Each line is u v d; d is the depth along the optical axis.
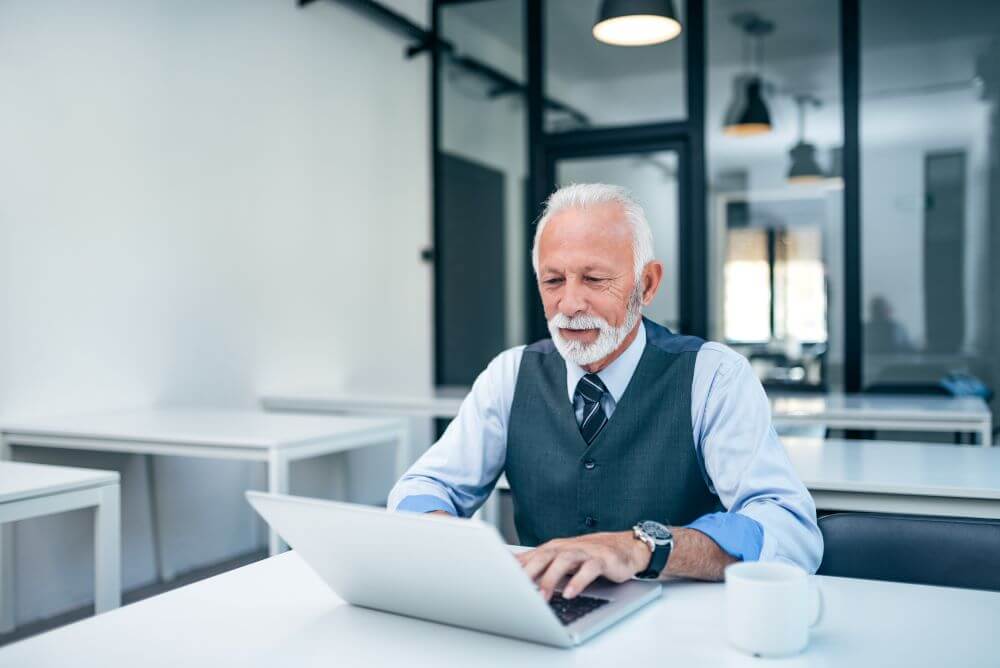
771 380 4.50
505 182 5.05
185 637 0.89
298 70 4.25
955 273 4.22
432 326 5.27
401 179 5.02
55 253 3.05
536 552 1.01
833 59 4.39
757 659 0.81
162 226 3.49
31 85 2.97
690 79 4.61
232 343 3.85
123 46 3.32
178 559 3.56
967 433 3.87
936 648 0.84
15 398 2.92
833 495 1.82
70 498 2.02
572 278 1.31
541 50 4.94
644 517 1.36
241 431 2.70
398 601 0.94
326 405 3.91
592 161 4.88
